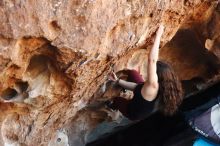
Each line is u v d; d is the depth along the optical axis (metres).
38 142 4.59
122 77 5.15
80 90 4.30
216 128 5.15
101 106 5.41
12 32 3.32
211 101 5.29
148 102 4.76
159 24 4.37
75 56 3.70
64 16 3.46
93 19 3.58
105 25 3.68
